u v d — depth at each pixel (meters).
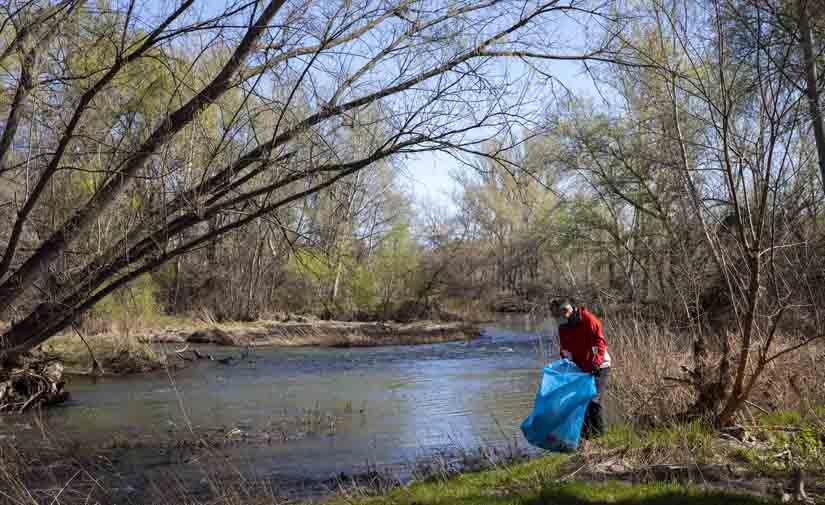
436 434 9.98
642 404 9.16
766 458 6.53
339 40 8.27
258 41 8.20
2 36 8.59
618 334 11.60
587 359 7.65
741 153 7.66
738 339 9.21
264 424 10.95
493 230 45.34
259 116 8.57
